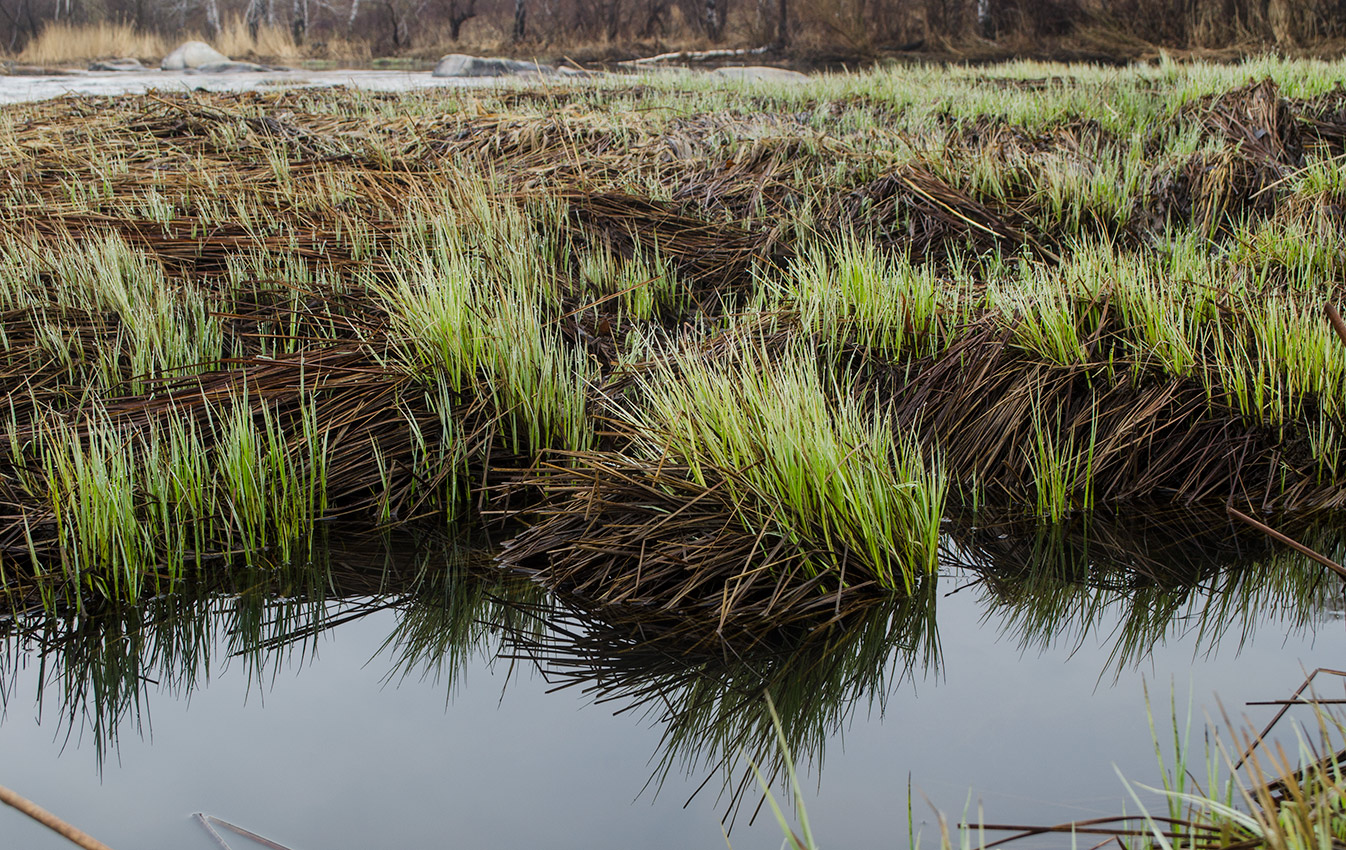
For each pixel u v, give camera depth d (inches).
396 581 154.7
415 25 1505.9
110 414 178.5
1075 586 145.2
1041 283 206.1
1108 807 94.0
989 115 402.9
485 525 171.8
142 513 157.2
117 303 216.5
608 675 128.0
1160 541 156.9
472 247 247.9
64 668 132.7
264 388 186.1
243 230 268.7
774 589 141.1
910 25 1138.7
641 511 153.6
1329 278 205.3
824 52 1125.1
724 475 150.9
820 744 109.9
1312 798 76.3
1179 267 216.1
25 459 169.3
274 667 131.8
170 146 359.6
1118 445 173.9
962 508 170.2
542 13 1423.5
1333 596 136.6
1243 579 143.7
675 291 251.9
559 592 149.5
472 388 188.2
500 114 398.6
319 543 165.8
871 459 145.6
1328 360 172.1
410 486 175.9
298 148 352.8
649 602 143.9
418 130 378.6
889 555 144.1
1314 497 164.2
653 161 323.9
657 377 187.8
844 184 291.7
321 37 1521.9
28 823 98.0
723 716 117.7
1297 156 295.3
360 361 194.2
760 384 159.9
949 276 245.3
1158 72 626.2
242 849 94.3
